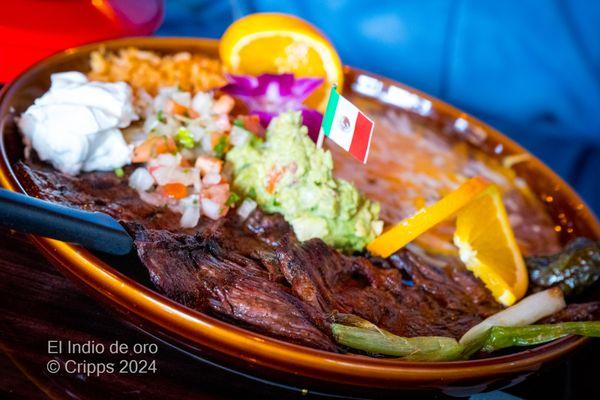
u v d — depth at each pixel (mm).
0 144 334
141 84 431
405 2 678
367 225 378
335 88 368
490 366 294
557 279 381
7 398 274
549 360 309
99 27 463
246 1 685
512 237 398
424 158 480
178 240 317
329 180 372
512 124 687
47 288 314
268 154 376
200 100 414
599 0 660
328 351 290
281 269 326
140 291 276
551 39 674
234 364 282
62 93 368
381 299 335
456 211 386
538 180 475
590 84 675
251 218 361
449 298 361
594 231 415
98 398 282
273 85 420
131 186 363
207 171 368
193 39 481
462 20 675
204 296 304
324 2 682
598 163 669
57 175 349
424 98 517
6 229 331
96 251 310
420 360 304
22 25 432
